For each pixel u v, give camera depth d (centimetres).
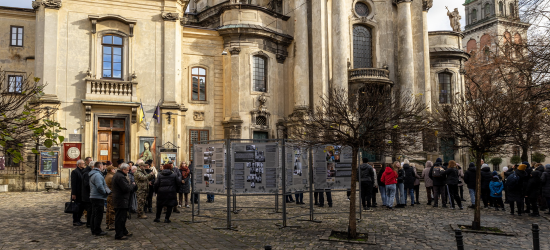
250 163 1205
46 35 2409
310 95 3200
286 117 3241
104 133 2505
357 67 3519
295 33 3250
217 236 1093
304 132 1186
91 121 2447
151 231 1162
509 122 1183
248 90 3005
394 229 1198
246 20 3083
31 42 2923
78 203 1230
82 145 2420
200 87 2988
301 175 1296
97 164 1111
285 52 3278
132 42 2575
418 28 3684
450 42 3938
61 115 2400
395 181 1625
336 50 3200
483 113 1227
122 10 2575
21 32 2914
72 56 2456
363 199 1625
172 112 2595
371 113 1084
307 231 1167
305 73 3180
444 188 1697
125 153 2491
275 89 3186
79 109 2441
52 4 2431
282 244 1002
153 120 2567
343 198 2028
